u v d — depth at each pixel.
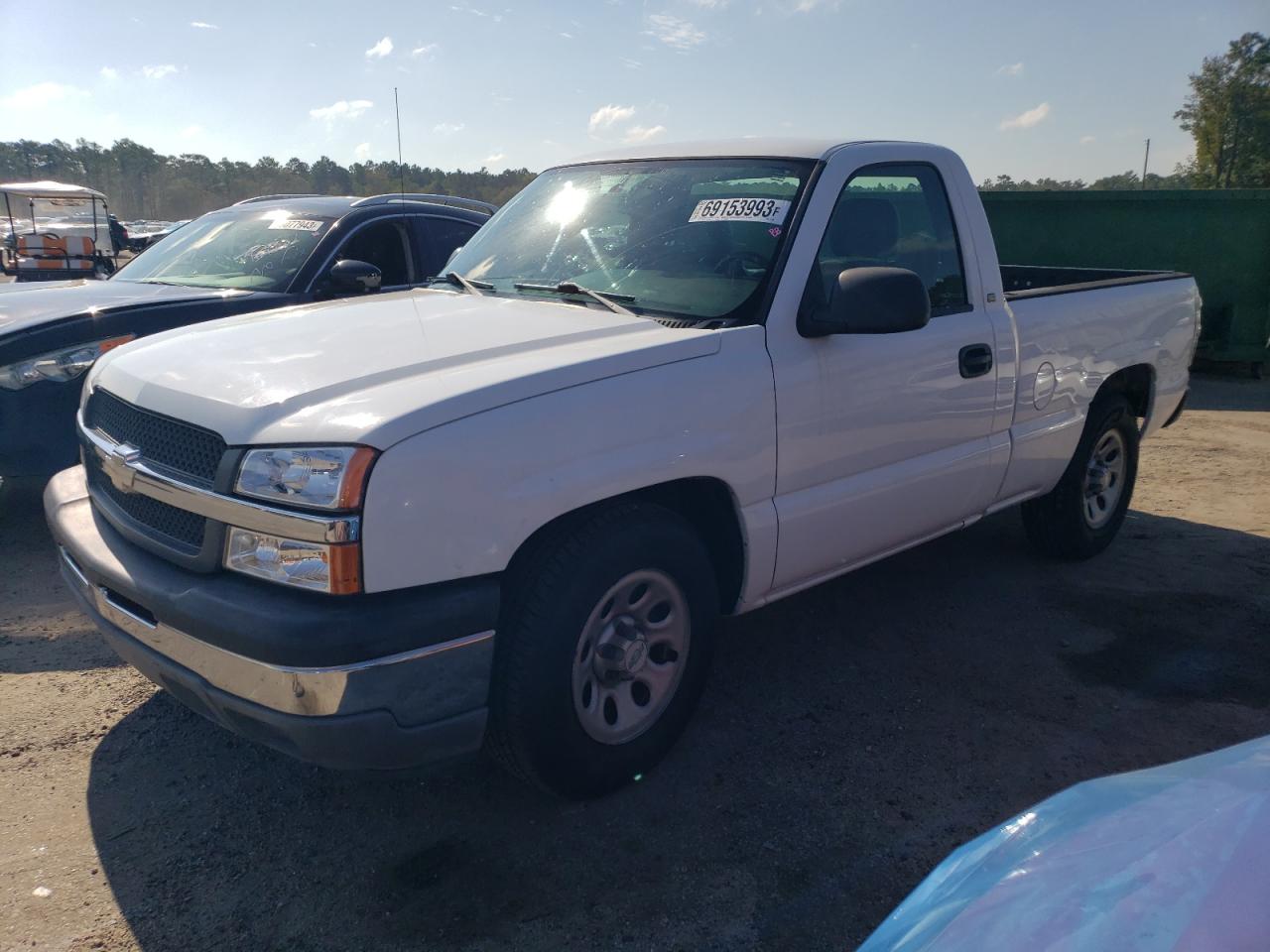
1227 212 10.76
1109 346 4.88
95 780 3.17
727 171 3.79
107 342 5.07
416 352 2.93
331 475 2.41
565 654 2.78
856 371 3.52
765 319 3.27
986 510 4.44
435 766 2.64
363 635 2.40
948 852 2.88
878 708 3.72
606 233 3.82
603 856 2.84
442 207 6.56
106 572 2.84
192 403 2.74
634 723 3.11
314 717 2.42
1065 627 4.46
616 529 2.88
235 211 6.73
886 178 3.84
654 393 2.93
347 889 2.70
